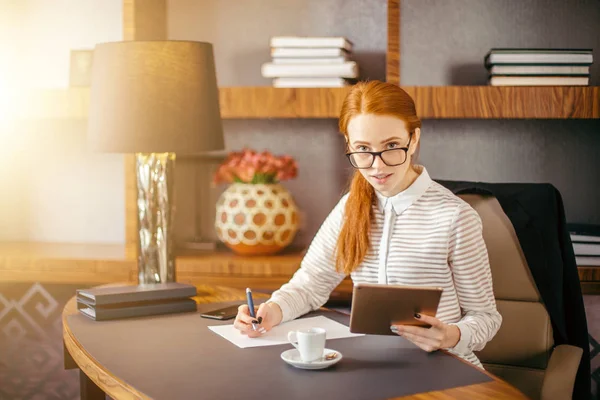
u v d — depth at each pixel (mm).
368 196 1740
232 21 2807
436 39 2719
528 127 2719
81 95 2553
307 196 2832
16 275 2590
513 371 1844
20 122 2947
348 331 1582
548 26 2672
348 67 2430
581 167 2707
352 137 1597
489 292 1652
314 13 2771
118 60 1936
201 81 1999
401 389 1187
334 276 1830
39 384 3018
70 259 2559
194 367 1317
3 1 2887
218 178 2598
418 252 1677
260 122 2830
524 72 2389
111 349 1450
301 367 1299
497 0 2684
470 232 1647
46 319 2986
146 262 2064
